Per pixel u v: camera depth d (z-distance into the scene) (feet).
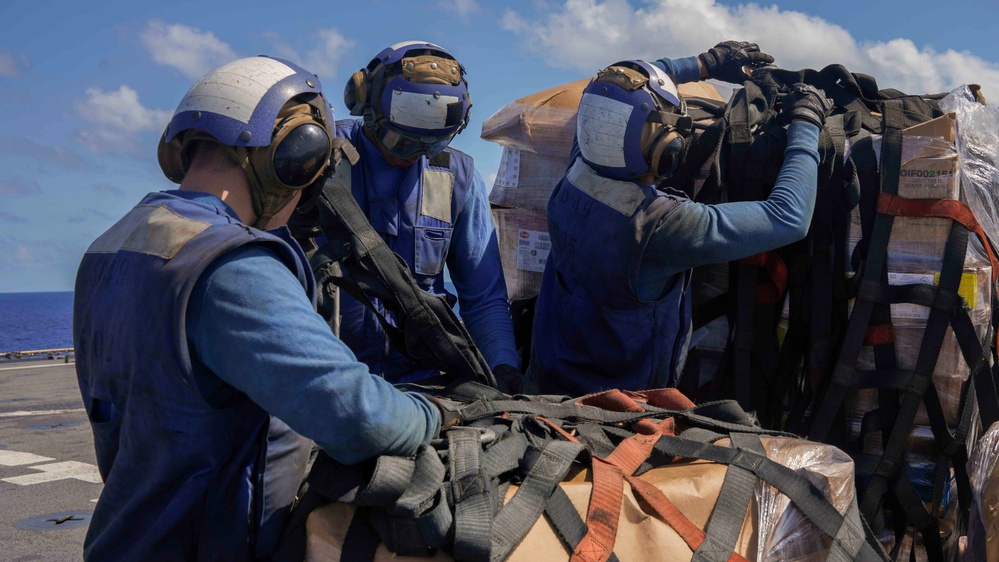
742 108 7.32
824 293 6.95
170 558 3.71
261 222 4.10
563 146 8.29
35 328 335.26
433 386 5.66
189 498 3.64
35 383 42.98
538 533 3.87
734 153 7.14
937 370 6.86
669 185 7.33
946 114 6.77
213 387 3.65
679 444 4.59
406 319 5.48
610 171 6.49
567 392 7.32
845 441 6.97
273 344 3.43
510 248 8.80
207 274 3.52
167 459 3.60
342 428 3.52
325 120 4.20
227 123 3.82
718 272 7.33
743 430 4.93
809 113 6.89
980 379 6.73
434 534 3.68
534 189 8.59
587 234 6.63
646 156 6.26
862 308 6.79
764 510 4.34
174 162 4.45
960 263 6.65
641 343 6.80
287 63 4.20
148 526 3.71
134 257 3.66
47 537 13.82
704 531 4.16
